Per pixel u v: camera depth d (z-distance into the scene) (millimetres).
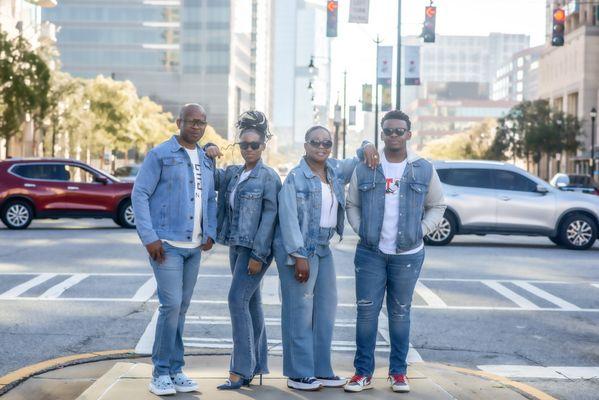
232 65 146000
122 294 11547
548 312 10812
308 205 6039
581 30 106062
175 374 6121
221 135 143625
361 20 25125
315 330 6266
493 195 20000
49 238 20984
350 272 14469
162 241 6102
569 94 112125
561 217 19969
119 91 72125
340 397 5957
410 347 8547
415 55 32031
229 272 14281
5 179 24031
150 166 6125
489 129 119562
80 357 7586
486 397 6402
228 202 6379
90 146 71562
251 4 178875
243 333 6199
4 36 40625
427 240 20312
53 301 10906
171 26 143250
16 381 6664
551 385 7117
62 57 141875
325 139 6039
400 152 6281
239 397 5898
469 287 12969
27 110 41156
